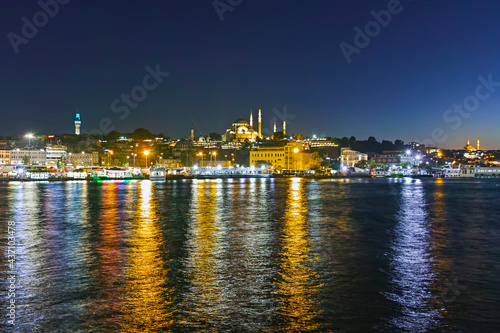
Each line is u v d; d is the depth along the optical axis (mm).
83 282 26078
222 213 64875
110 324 19672
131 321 20016
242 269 29453
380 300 23062
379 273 28641
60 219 57031
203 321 20047
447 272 29078
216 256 33562
